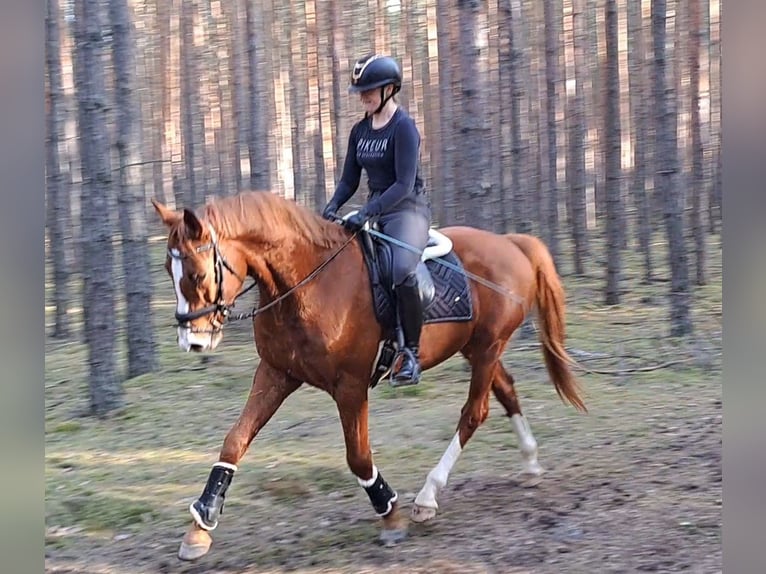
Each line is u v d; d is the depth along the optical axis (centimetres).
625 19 1922
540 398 772
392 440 678
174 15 2078
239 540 507
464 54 835
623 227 1611
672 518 498
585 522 502
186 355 1055
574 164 1564
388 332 475
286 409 800
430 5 1875
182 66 1944
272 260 443
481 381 539
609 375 851
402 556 471
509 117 1630
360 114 1970
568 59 1786
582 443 642
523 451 576
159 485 610
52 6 1134
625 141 2020
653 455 605
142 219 979
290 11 1947
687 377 827
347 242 471
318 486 591
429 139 1919
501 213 1335
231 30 1944
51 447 730
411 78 2020
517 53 1411
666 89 1028
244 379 927
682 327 996
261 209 438
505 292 542
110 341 847
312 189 1975
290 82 1959
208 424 774
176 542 508
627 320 1147
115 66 931
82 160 845
